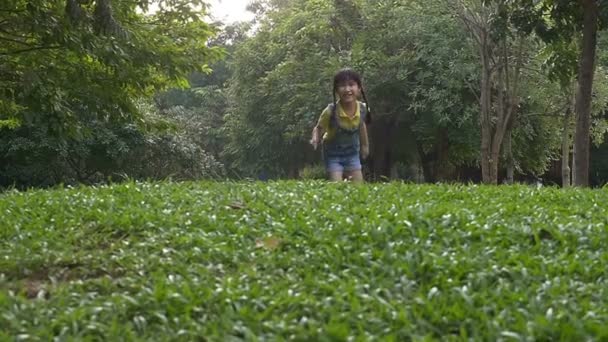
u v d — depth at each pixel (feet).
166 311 13.06
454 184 27.14
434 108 76.59
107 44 45.88
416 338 11.51
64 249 17.49
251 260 16.31
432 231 17.83
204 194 23.53
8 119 65.46
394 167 112.16
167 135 91.04
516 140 83.20
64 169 87.30
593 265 15.47
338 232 17.81
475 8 58.44
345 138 29.17
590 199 23.61
